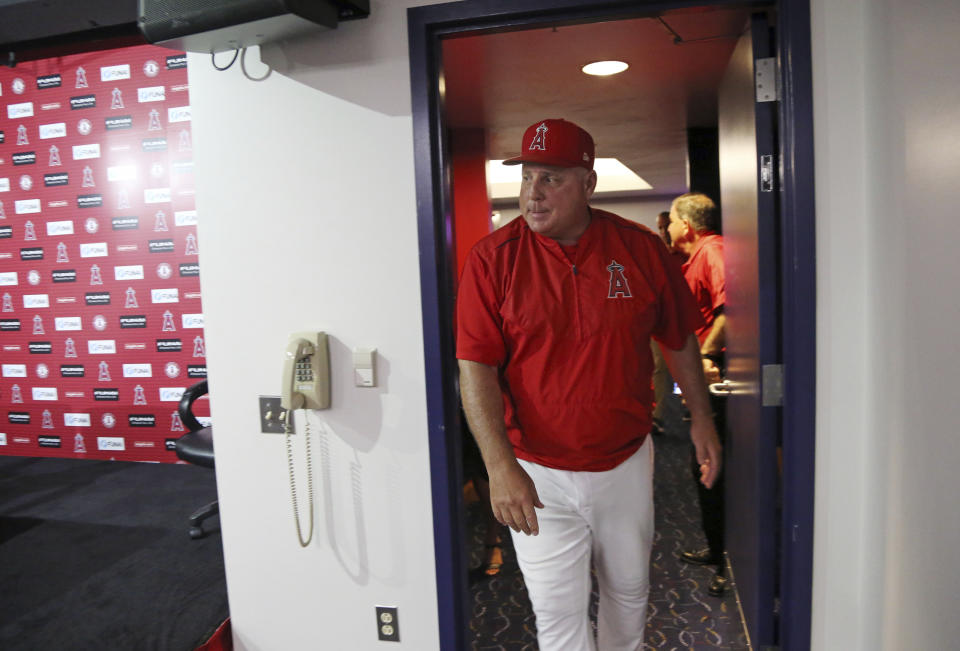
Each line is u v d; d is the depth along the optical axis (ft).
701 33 7.82
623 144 15.62
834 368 5.31
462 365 5.50
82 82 12.76
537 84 9.97
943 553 3.98
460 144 13.21
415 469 6.01
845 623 5.51
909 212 4.42
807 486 5.42
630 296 5.43
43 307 13.57
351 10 5.54
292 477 6.23
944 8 3.85
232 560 6.55
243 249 6.12
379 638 6.30
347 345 6.00
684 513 11.19
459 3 5.48
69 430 13.82
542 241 5.46
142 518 10.41
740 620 7.77
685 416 17.12
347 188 5.85
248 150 6.00
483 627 7.99
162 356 13.15
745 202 6.35
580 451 5.53
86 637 7.04
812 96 5.15
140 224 12.89
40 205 13.28
